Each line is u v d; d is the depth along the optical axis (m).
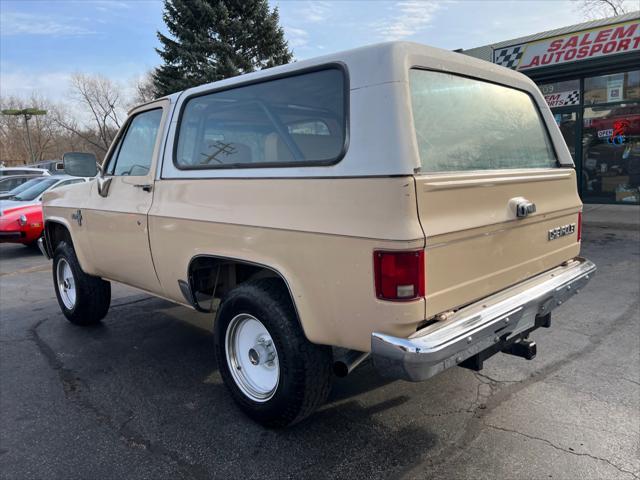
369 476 2.71
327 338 2.69
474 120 3.01
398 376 2.39
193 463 2.87
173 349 4.61
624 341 4.41
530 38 12.20
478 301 2.77
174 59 26.98
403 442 3.01
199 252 3.34
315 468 2.79
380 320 2.40
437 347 2.33
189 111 3.62
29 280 7.90
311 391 2.90
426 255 2.37
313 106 2.76
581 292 5.86
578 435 3.01
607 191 12.52
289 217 2.75
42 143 62.53
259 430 3.20
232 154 3.25
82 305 5.07
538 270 3.26
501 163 3.17
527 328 3.08
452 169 2.73
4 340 4.96
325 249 2.58
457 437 3.04
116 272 4.41
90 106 56.69
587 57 11.33
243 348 3.30
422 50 2.64
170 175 3.64
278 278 3.15
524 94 3.57
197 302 3.64
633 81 11.70
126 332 5.10
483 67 3.12
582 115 12.59
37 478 2.78
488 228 2.73
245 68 26.34
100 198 4.43
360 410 3.38
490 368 3.94
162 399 3.65
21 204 10.27
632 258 7.33
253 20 27.02
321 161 2.64
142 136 4.09
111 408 3.53
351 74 2.57
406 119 2.40
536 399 3.45
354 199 2.47
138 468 2.84
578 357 4.11
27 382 3.98
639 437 2.98
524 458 2.81
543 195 3.26
